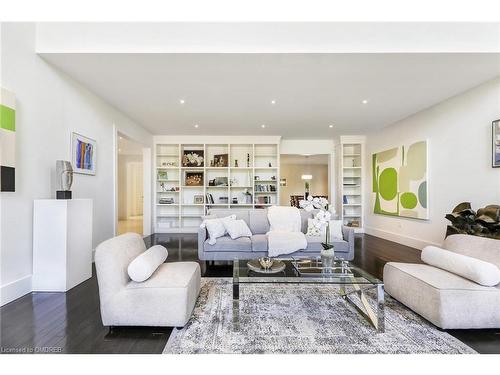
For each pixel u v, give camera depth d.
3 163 2.30
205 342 1.74
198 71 3.03
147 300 1.85
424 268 2.29
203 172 6.66
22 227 2.54
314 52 2.63
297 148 6.96
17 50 2.50
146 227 6.13
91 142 3.71
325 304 2.36
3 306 2.29
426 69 2.97
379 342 1.75
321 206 2.72
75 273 2.79
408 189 4.80
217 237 3.46
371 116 4.80
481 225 3.02
